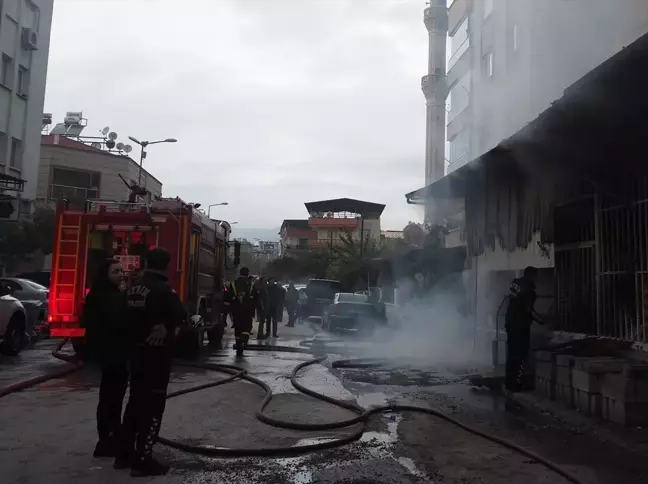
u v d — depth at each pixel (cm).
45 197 3544
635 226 794
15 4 2577
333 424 623
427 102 3297
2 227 2505
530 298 856
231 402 768
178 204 1182
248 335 1298
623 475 477
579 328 927
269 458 515
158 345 470
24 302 1358
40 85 2811
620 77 575
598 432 606
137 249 1163
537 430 626
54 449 530
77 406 719
